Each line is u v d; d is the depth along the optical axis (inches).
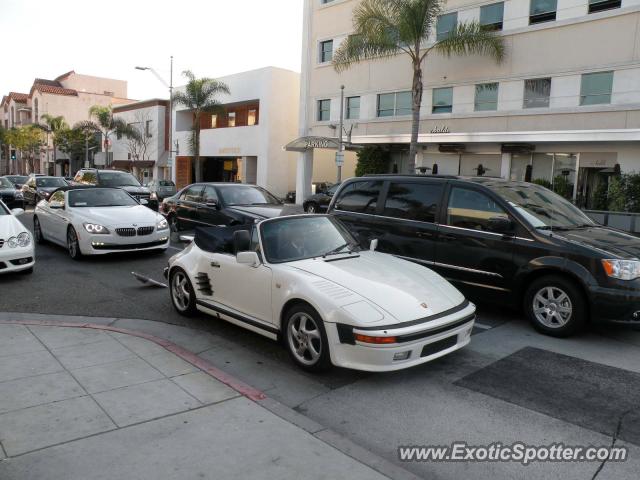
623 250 229.1
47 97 2674.7
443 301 196.9
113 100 2854.3
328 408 168.2
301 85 1168.8
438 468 135.3
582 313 228.4
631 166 736.3
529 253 244.2
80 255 420.2
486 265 258.7
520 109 829.8
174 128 1669.5
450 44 807.7
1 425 145.5
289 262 214.7
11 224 354.0
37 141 2645.2
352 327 176.7
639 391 180.7
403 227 292.7
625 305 216.8
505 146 851.4
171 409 156.5
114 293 316.2
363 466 128.4
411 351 177.6
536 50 808.3
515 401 172.7
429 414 163.9
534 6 810.8
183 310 265.1
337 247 233.3
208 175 1667.1
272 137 1350.9
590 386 184.5
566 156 809.5
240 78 1414.9
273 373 197.0
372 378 191.6
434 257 279.4
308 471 125.8
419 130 962.1
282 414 154.5
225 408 157.6
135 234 419.2
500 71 850.8
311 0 1140.5
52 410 154.8
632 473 132.3
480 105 884.6
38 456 130.1
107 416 151.4
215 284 241.1
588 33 755.4
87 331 231.0
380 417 162.2
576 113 770.8
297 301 196.7
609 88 745.0
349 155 1406.3
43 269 386.6
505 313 275.9
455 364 204.4
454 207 276.4
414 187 297.0
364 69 1050.1
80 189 465.1
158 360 196.7
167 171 1788.9
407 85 981.8
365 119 1053.8
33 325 239.3
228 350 221.5
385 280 201.6
